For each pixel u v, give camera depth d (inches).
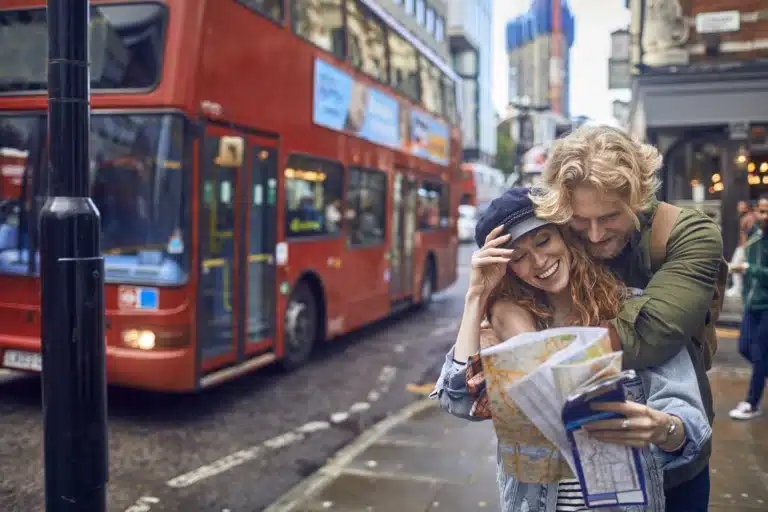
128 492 168.7
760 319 217.8
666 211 68.2
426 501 157.8
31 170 229.0
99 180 221.6
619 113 694.5
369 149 381.4
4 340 227.6
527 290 70.2
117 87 220.8
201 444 206.4
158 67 218.2
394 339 393.7
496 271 67.9
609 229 65.0
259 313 271.7
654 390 63.2
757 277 217.9
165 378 214.4
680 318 61.3
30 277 226.8
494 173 1892.2
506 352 57.8
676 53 538.3
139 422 226.5
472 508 154.3
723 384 269.7
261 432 219.5
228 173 247.4
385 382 290.8
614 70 663.1
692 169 537.6
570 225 66.2
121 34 221.0
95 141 222.5
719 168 530.6
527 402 57.8
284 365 299.0
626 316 62.5
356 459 186.2
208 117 230.4
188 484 174.6
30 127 230.4
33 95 229.5
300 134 300.4
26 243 228.5
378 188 398.9
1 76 232.8
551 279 66.6
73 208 109.4
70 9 107.6
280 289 283.9
